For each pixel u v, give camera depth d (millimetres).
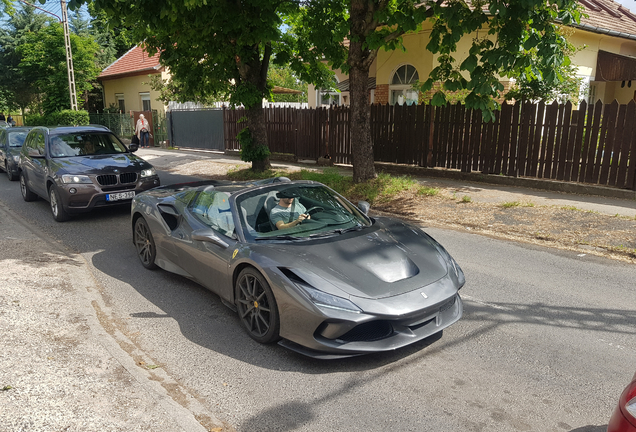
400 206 9438
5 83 34719
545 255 6418
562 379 3393
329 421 2936
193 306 4809
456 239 7297
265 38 10125
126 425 2738
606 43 16438
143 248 6012
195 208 5242
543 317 4465
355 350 3430
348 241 4184
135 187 8672
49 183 8703
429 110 12305
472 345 3926
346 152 14812
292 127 16641
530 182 10438
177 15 8680
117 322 4410
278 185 4949
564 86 12133
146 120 24391
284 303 3627
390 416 2980
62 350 3635
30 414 2789
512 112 10750
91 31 39469
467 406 3078
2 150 14039
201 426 2779
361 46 9914
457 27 7922
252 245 4148
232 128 19766
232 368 3592
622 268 5848
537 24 7355
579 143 9789
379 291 3553
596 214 7777
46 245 6812
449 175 11977
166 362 3680
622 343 3938
